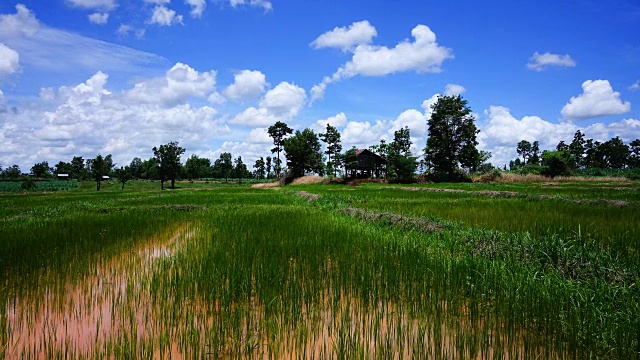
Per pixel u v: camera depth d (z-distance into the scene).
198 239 8.45
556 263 5.82
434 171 58.97
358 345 3.57
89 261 6.58
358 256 6.61
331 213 14.02
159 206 17.36
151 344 3.54
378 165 62.19
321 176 65.06
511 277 4.93
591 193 20.44
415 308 4.48
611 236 7.54
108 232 9.41
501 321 4.12
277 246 7.36
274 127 76.44
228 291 4.89
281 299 4.77
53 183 76.38
